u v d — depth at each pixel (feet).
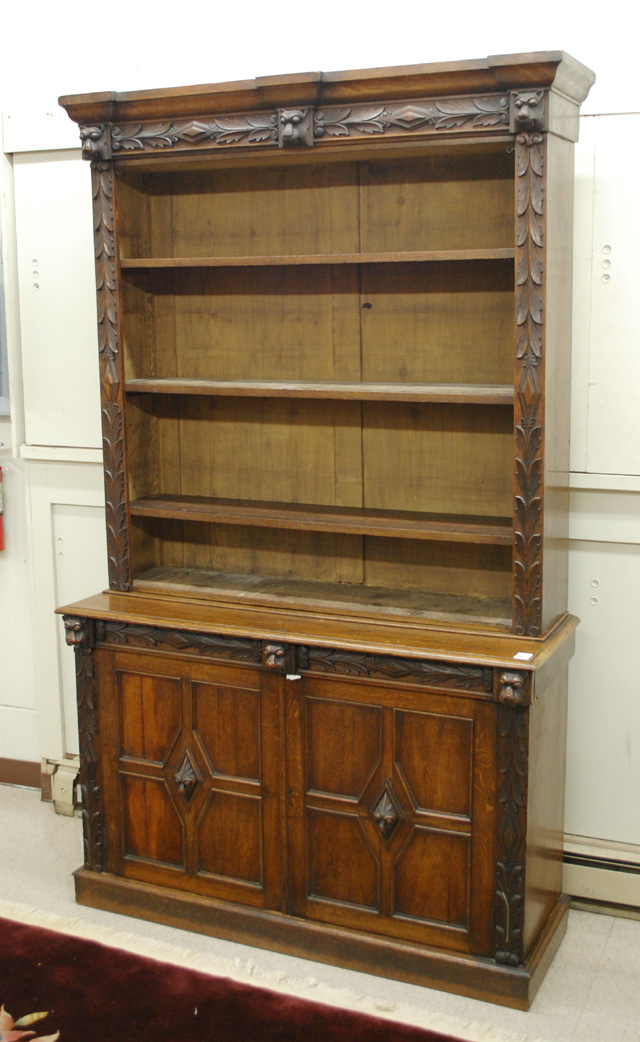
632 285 9.65
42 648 12.82
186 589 10.57
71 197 11.76
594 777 10.54
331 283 10.29
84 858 10.94
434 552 10.32
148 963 9.68
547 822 9.65
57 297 12.02
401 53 10.20
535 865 9.25
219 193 10.59
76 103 9.61
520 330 8.58
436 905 9.26
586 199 9.66
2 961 9.71
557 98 8.44
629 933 10.30
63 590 12.71
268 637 9.34
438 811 9.11
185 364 11.05
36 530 12.63
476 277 9.73
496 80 8.25
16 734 13.46
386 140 8.84
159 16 11.09
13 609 13.16
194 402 11.06
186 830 10.15
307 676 9.34
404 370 10.18
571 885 10.71
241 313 10.72
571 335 9.52
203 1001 9.13
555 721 9.67
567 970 9.64
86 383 12.06
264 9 10.65
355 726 9.27
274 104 9.04
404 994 9.23
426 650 8.84
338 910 9.63
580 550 10.24
